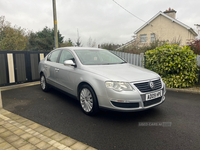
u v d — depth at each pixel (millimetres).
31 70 7367
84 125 3240
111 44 13586
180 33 18359
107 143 2613
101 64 4234
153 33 19891
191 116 3730
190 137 2807
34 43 20703
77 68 4035
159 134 2906
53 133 2900
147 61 7383
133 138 2768
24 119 3498
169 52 6391
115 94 3121
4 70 6430
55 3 8852
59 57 4980
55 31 9062
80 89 3855
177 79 6375
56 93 5637
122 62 4781
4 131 2924
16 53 6762
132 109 3139
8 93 5613
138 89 3168
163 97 3730
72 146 2506
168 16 18594
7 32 18219
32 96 5258
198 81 6871
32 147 2430
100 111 3709
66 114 3803
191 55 6371
